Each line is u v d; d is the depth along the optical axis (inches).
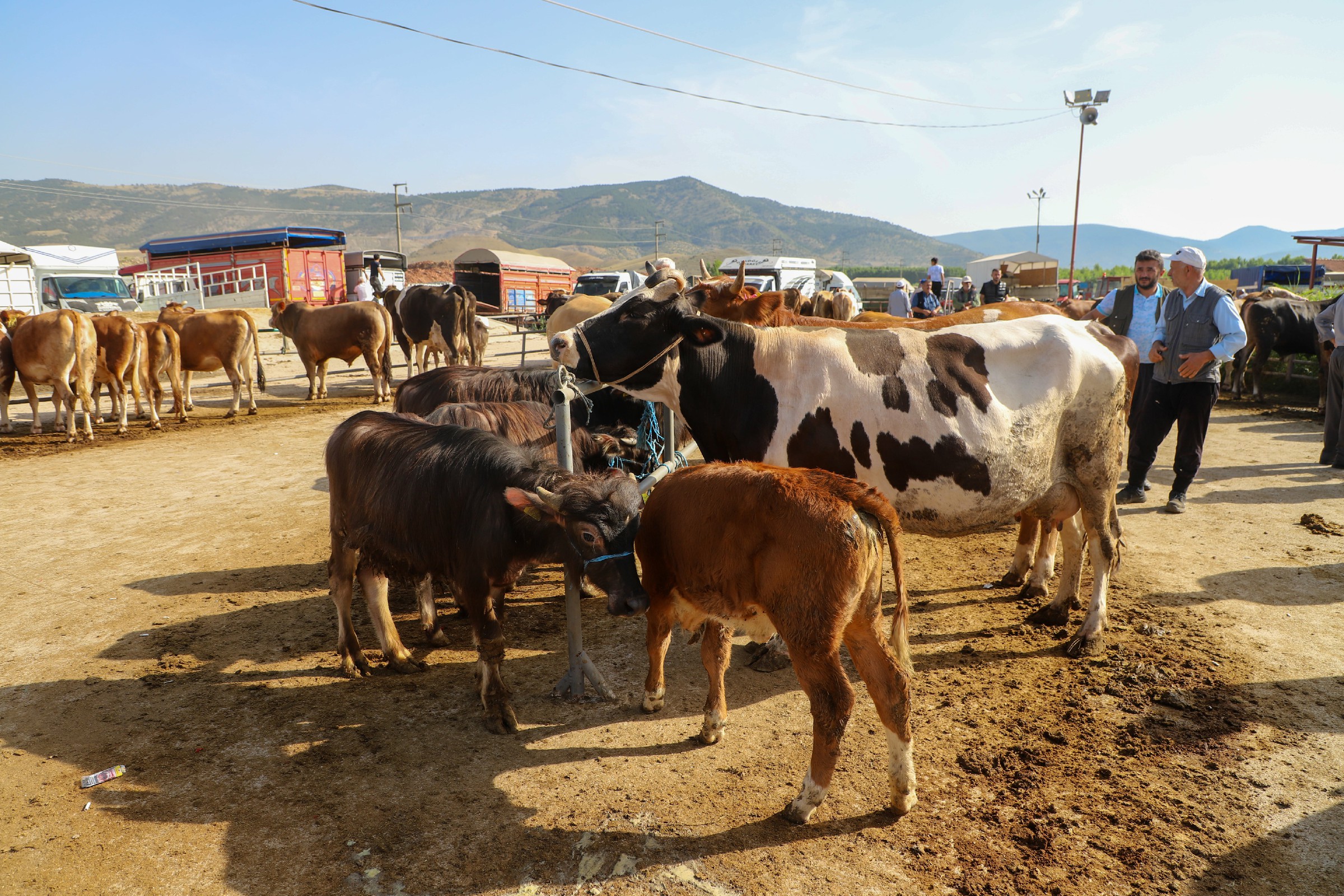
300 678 188.9
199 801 141.7
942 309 865.5
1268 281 1184.8
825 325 236.1
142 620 221.5
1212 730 158.1
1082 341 189.8
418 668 193.6
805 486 133.4
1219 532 274.8
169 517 317.1
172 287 1227.9
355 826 134.4
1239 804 135.9
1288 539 266.2
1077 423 188.9
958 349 187.5
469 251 1417.3
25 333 467.2
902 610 136.0
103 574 256.1
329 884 121.1
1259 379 556.4
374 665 196.2
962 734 159.0
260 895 119.0
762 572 134.6
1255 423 473.1
